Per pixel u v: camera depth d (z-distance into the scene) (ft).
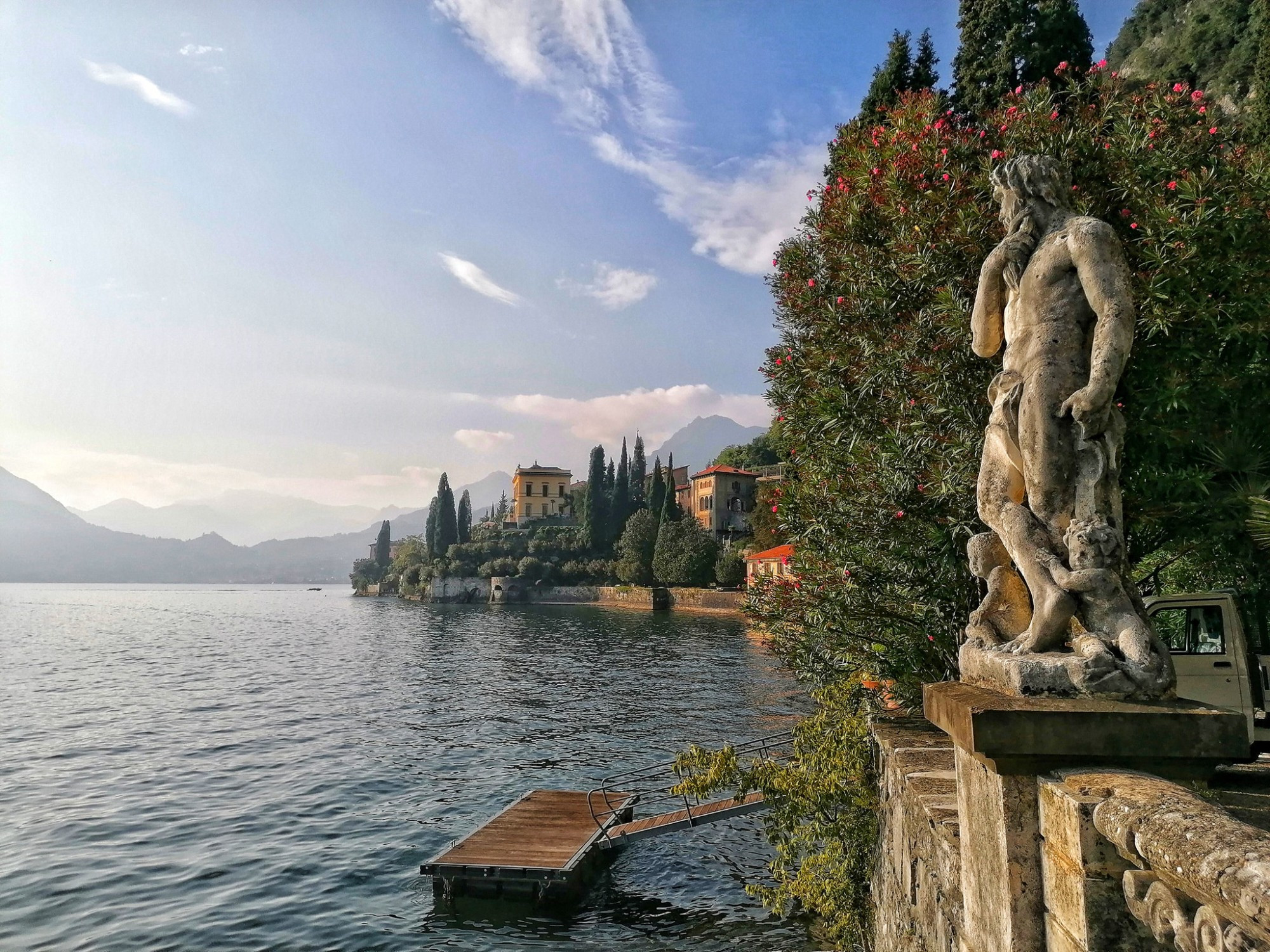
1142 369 25.09
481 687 133.28
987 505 13.16
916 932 19.20
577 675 146.51
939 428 28.94
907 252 29.25
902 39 58.59
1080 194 27.20
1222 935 6.63
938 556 29.48
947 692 12.37
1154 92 29.40
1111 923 8.78
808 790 31.65
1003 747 9.98
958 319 26.50
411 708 112.37
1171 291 24.18
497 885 44.78
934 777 21.07
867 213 32.76
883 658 31.94
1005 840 10.32
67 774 75.46
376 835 57.82
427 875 45.80
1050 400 12.00
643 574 379.35
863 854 30.53
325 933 42.68
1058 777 9.89
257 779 73.41
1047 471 11.89
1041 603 11.47
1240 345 24.85
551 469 586.04
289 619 363.56
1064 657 10.91
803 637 36.11
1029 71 59.06
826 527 32.04
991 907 11.09
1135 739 9.71
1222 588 36.29
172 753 84.43
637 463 519.19
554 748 84.69
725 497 401.90
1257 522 22.86
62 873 51.11
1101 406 11.47
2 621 332.39
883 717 31.71
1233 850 6.52
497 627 281.54
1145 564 34.99
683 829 49.08
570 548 458.50
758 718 98.63
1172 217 23.76
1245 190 25.16
